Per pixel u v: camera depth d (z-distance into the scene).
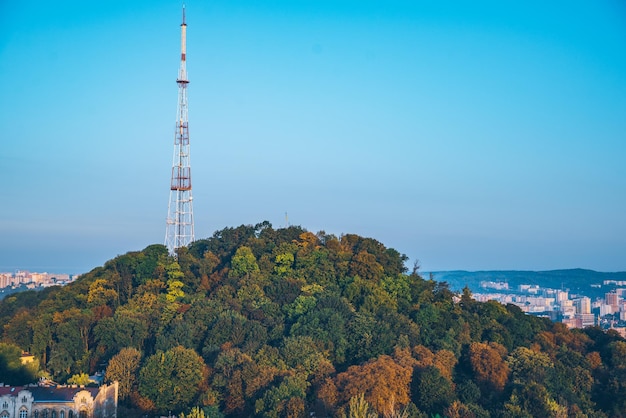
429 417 199.50
